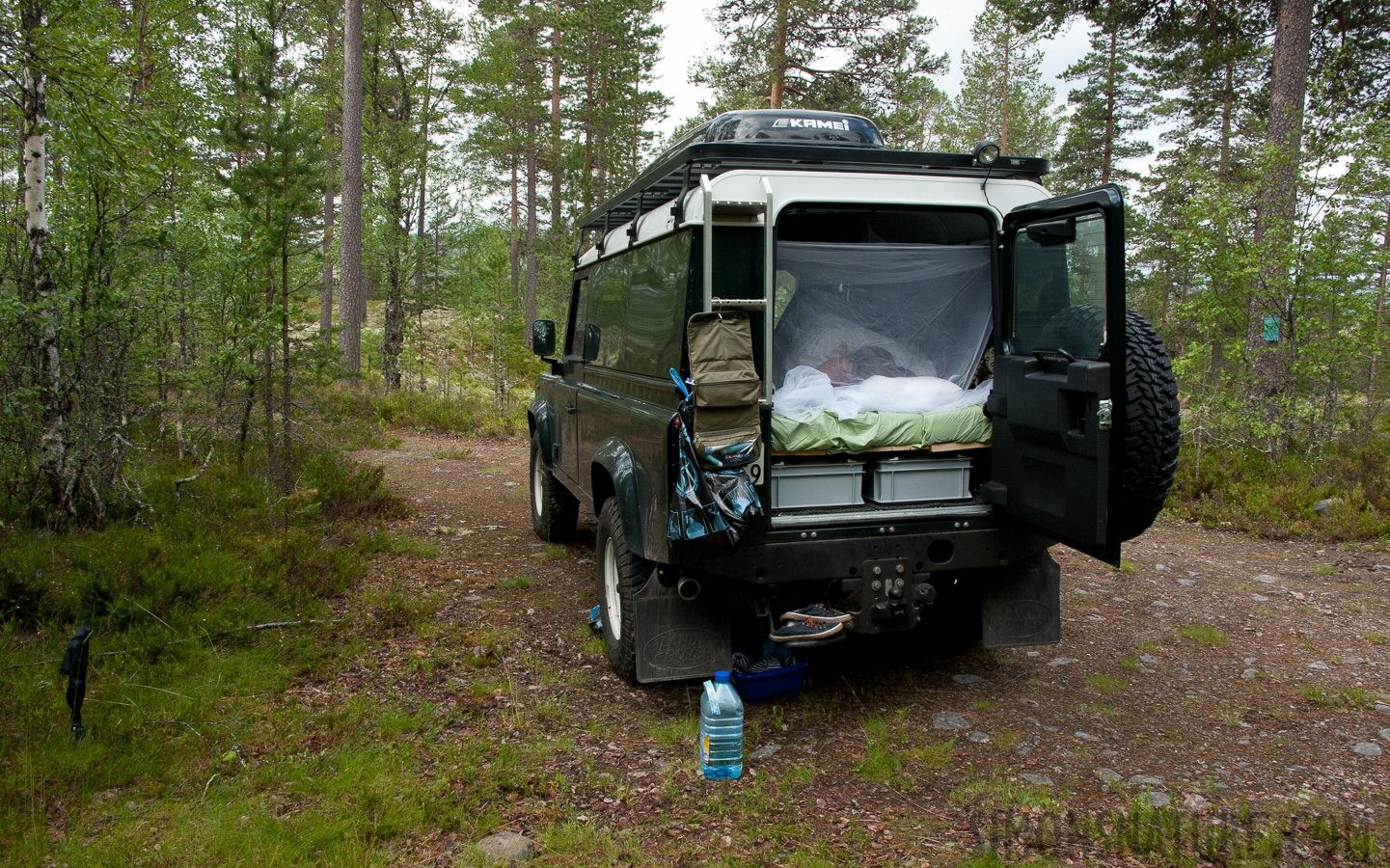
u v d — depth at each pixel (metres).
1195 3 14.59
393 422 13.67
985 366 4.33
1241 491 8.05
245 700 3.65
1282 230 8.31
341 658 4.16
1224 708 3.83
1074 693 4.02
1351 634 4.81
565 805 2.94
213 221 7.23
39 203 5.59
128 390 6.69
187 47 9.51
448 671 4.11
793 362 4.19
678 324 3.59
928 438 3.89
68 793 2.88
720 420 3.27
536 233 33.12
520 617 4.93
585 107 31.78
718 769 3.14
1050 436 3.38
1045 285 3.53
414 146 18.59
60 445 5.61
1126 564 6.30
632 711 3.76
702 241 3.40
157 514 5.94
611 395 4.75
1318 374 8.89
